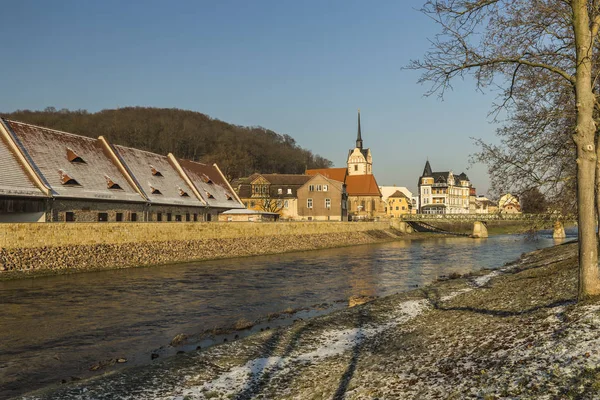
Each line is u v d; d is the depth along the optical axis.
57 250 31.11
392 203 145.12
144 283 27.17
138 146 136.75
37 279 27.89
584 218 11.16
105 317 18.33
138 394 9.73
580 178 11.16
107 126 142.38
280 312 19.58
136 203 45.00
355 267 36.88
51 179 37.31
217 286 26.53
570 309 10.78
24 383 11.20
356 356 12.10
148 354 13.59
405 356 11.17
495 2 11.46
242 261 41.12
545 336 9.45
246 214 63.25
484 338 10.98
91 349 14.09
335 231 66.06
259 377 10.81
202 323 17.66
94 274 30.81
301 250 54.56
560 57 13.07
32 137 39.16
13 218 34.16
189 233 42.41
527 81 14.25
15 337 15.34
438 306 18.42
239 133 181.50
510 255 47.84
